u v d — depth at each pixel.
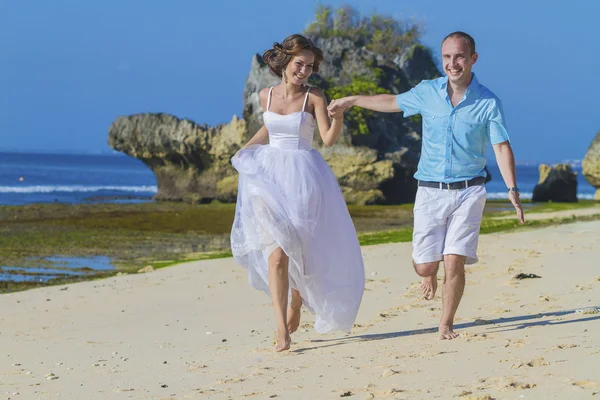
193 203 54.38
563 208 39.44
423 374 5.54
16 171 102.75
